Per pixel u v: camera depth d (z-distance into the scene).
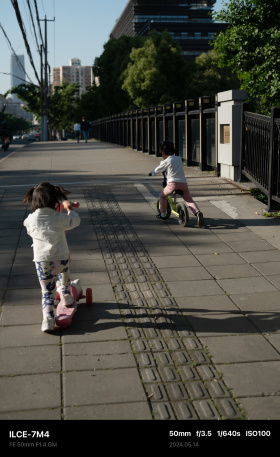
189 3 140.25
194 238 6.81
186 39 129.75
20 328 4.15
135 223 7.69
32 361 3.61
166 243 6.61
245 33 16.11
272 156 7.80
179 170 7.35
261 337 3.94
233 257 5.97
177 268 5.62
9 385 3.29
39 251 4.02
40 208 4.04
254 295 4.79
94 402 3.09
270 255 6.00
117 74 52.31
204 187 10.10
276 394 3.15
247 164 9.75
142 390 3.22
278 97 16.23
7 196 9.81
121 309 4.54
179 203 7.44
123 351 3.74
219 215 7.98
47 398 3.14
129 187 10.51
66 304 4.29
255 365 3.52
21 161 17.64
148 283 5.18
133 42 53.06
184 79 51.50
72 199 9.48
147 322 4.25
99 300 4.75
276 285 5.04
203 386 3.26
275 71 15.62
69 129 105.94
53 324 4.01
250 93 16.97
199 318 4.31
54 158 18.81
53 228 4.01
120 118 28.53
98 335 4.02
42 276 4.05
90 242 6.69
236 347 3.78
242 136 9.91
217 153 11.34
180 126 15.34
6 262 5.89
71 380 3.35
